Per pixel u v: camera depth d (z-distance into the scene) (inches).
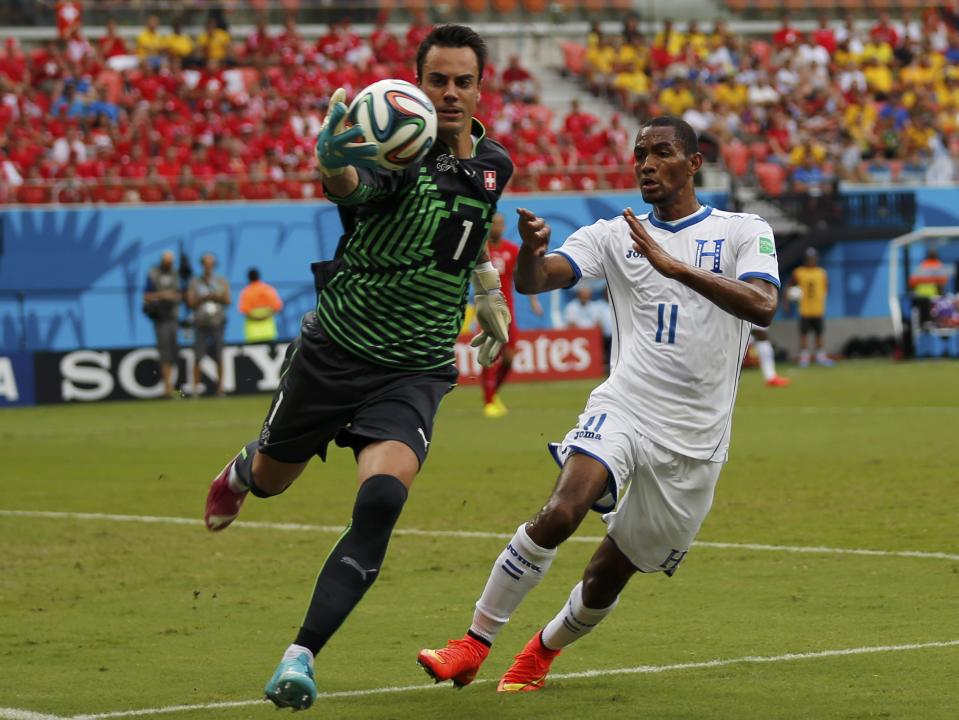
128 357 3774.6
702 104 5044.3
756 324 778.2
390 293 780.0
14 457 2290.8
